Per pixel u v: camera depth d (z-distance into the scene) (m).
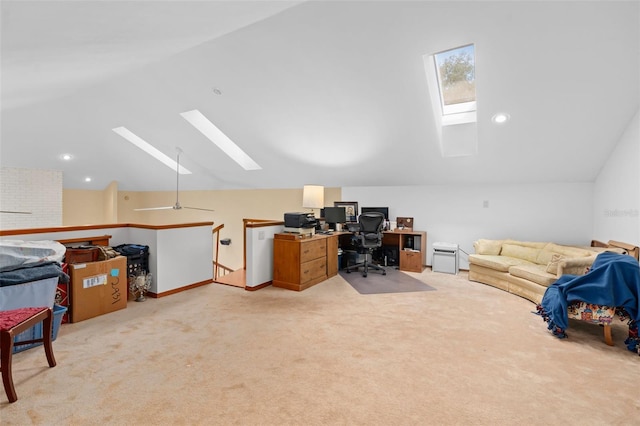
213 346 2.50
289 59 3.57
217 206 7.92
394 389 1.95
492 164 4.67
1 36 1.80
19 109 4.65
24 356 2.29
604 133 3.73
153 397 1.84
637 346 2.42
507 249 4.65
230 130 5.10
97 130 5.79
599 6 2.55
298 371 2.14
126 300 3.39
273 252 4.37
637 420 1.68
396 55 3.30
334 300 3.71
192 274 4.15
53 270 2.60
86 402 1.79
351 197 6.30
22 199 6.39
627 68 3.00
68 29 1.92
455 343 2.60
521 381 2.05
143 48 2.86
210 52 3.70
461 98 4.22
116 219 7.98
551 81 3.27
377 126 4.38
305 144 5.05
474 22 2.84
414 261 5.26
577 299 2.64
